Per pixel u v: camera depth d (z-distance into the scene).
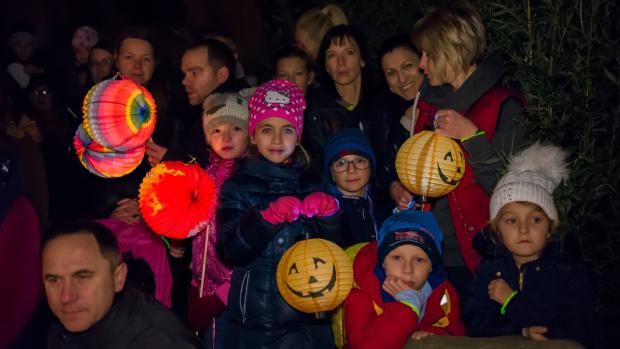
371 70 5.87
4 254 4.10
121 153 4.03
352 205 4.42
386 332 3.58
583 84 4.08
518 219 3.68
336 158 4.39
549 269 3.68
